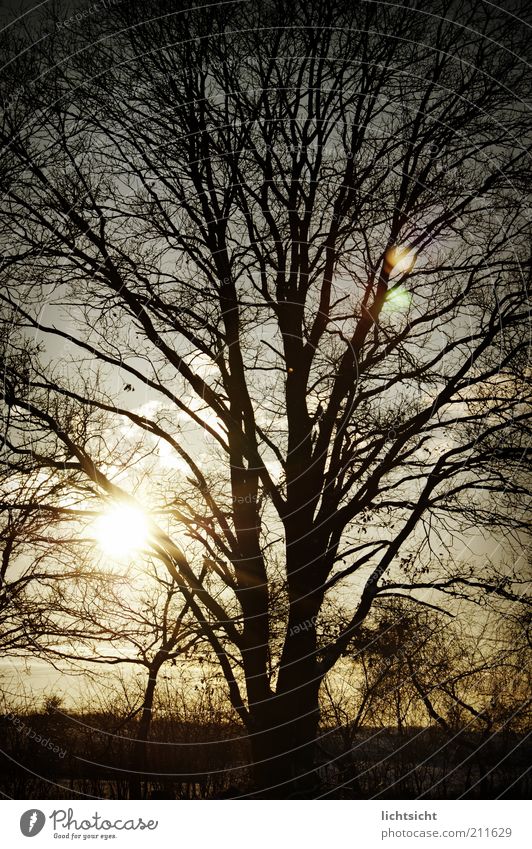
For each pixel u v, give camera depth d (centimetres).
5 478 1352
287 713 1419
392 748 1566
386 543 1518
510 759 1482
